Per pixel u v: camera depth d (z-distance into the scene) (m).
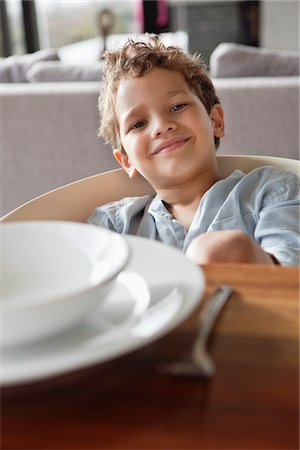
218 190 1.27
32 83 2.83
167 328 0.46
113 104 1.43
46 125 2.56
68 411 0.42
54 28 5.99
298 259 1.04
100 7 6.03
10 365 0.44
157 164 1.33
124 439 0.39
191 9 6.18
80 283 0.53
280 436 0.38
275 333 0.49
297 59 2.66
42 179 2.64
